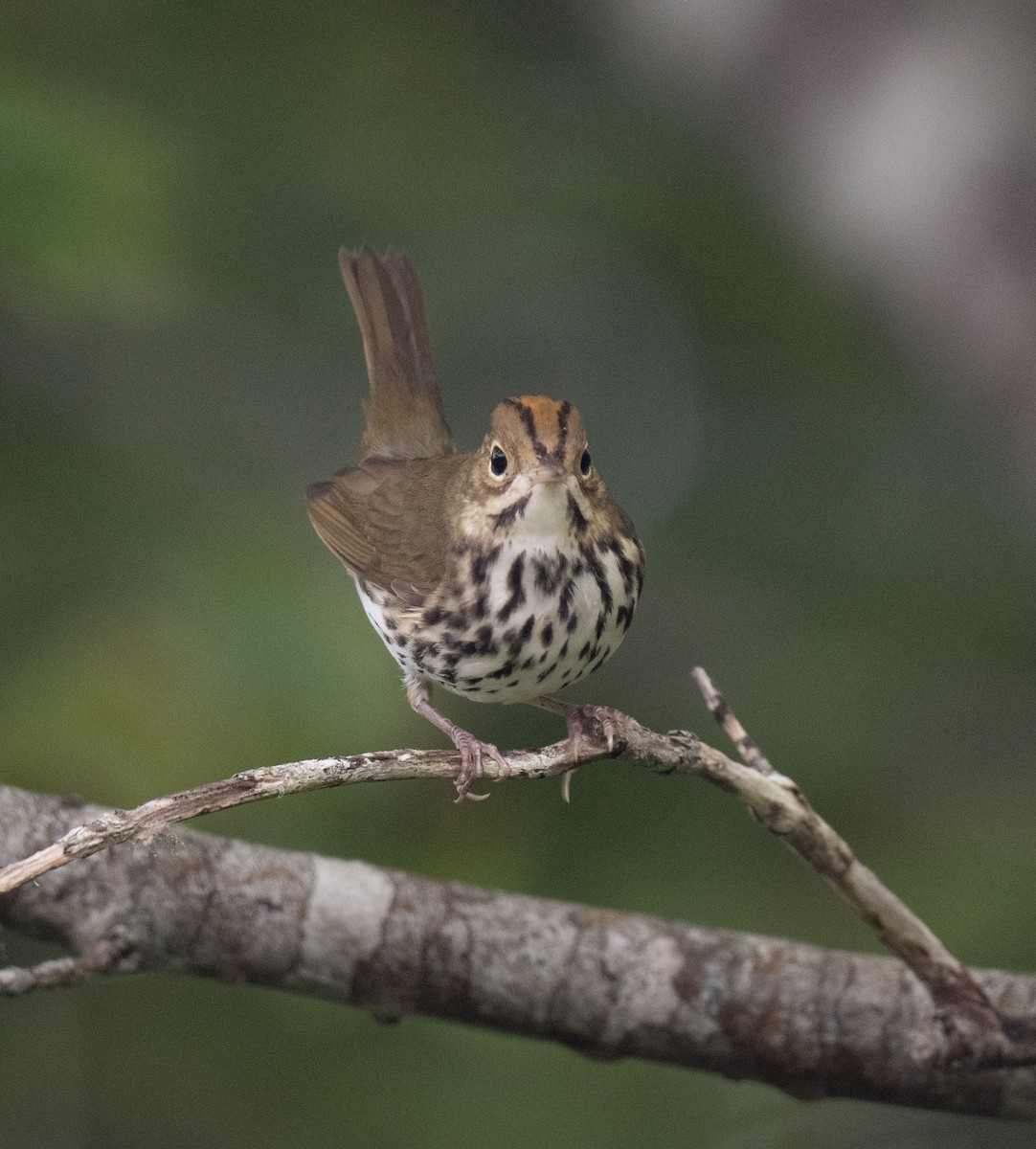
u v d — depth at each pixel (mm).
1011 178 8719
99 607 10180
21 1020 11383
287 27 12828
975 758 11555
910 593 12266
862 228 9188
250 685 9570
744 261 13305
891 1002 7930
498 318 14602
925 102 8906
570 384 14648
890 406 13328
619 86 13312
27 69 10586
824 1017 7938
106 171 9609
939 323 9109
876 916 7238
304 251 12930
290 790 6250
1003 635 12094
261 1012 11242
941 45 8953
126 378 12711
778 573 12688
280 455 13328
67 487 11344
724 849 10680
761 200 12711
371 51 13023
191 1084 11188
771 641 12195
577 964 8000
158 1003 11375
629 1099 10789
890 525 12719
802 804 7062
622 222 13297
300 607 9859
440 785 10562
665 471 13578
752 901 10555
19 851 7617
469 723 11109
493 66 13375
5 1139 11234
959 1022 7297
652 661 12438
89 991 11383
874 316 12102
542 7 13289
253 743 9469
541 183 13297
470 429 15031
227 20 12711
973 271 8820
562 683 9109
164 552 10508
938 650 12000
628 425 14164
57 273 9453
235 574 10086
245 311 12984
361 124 13180
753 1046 7980
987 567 12414
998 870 10594
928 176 8836
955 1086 7902
